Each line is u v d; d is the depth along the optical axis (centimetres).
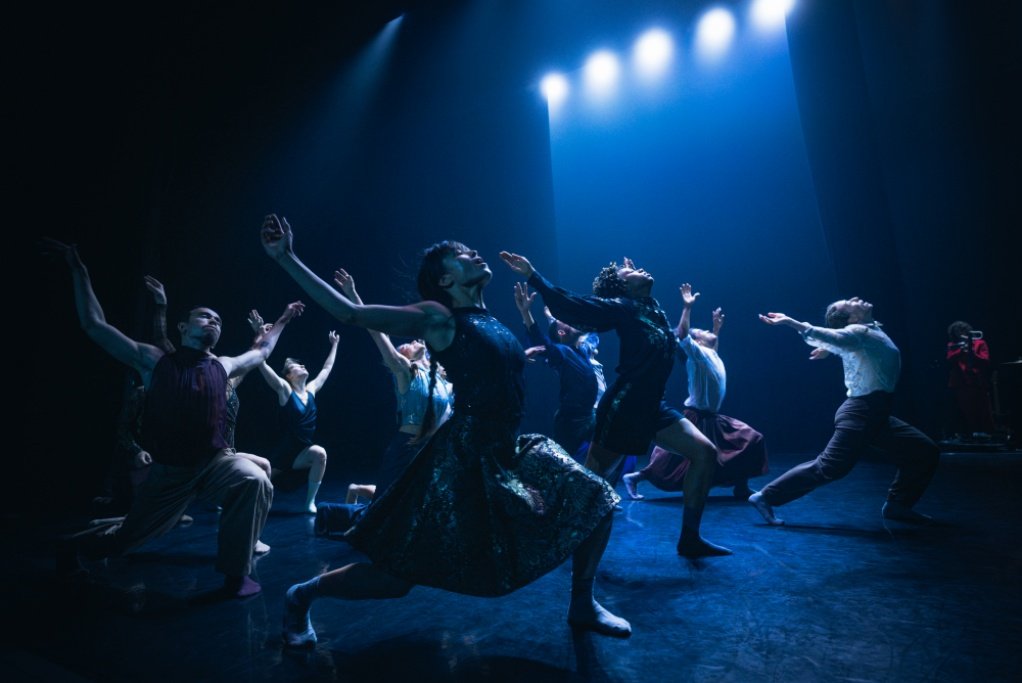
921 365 1013
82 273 281
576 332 490
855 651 190
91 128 788
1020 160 958
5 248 738
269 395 1158
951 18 976
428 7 934
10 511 577
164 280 1009
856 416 369
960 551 301
